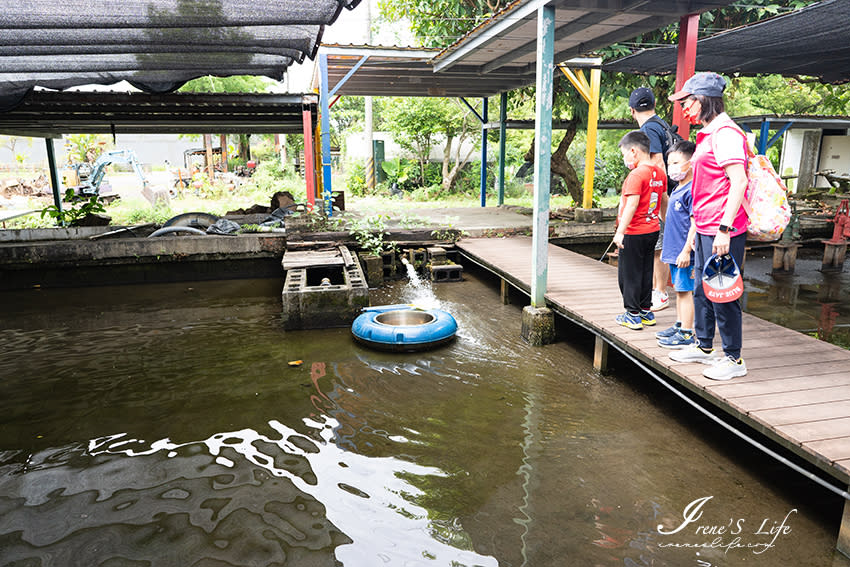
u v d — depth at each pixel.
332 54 8.43
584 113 11.57
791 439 2.54
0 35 5.27
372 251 8.04
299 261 7.20
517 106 15.41
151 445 3.46
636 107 4.16
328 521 2.67
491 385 4.30
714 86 2.92
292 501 2.84
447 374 4.53
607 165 17.16
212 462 3.25
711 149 2.91
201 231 8.74
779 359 3.56
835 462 2.33
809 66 8.52
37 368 4.79
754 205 2.86
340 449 3.36
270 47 6.35
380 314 5.59
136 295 7.46
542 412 3.82
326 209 8.83
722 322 3.13
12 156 22.83
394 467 3.15
